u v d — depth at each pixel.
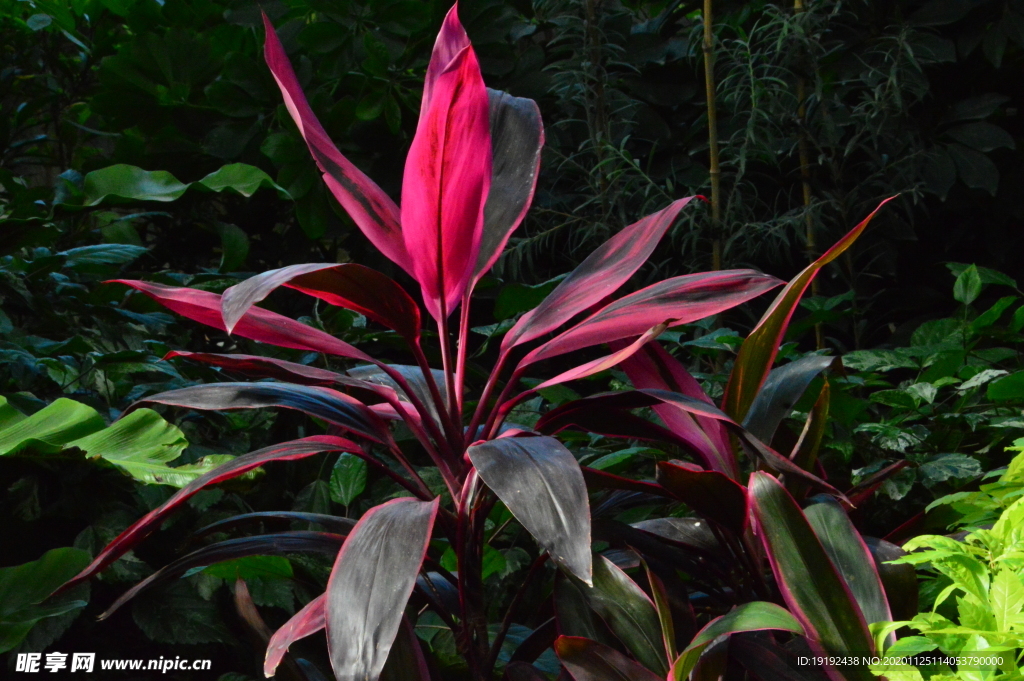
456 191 1.76
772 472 1.89
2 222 2.38
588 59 3.33
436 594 1.91
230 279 2.61
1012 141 3.40
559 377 1.81
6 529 2.20
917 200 3.28
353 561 1.63
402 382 1.87
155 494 2.15
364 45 3.32
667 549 1.93
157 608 2.12
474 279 1.93
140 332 2.55
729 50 3.37
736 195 3.15
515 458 1.66
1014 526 1.62
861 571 1.73
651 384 1.96
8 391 2.27
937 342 2.76
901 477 2.12
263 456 1.75
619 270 1.90
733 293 1.83
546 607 2.02
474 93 1.69
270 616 2.31
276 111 3.40
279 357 2.62
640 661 1.77
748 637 1.78
